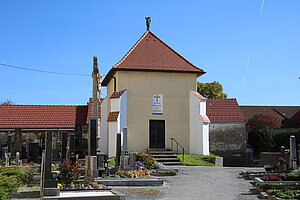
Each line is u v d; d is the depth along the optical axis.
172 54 31.84
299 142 38.47
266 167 21.31
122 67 29.23
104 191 12.73
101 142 31.61
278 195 11.20
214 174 21.22
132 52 31.11
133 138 29.03
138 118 29.31
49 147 11.87
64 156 22.03
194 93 30.09
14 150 30.56
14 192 12.60
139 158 22.72
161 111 29.91
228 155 33.59
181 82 30.55
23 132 31.48
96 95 20.52
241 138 34.19
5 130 31.02
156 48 32.06
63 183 14.04
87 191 12.67
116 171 18.20
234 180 18.72
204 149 29.00
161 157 27.39
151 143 29.44
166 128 29.89
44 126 31.92
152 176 18.62
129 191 14.84
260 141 40.38
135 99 29.42
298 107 53.97
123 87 29.31
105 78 32.47
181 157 27.64
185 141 30.12
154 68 29.77
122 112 28.45
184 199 13.20
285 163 20.72
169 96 30.16
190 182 17.91
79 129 24.66
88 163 16.58
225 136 34.00
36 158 30.23
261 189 14.44
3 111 32.72
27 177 15.21
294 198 10.84
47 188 11.55
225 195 14.15
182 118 30.23
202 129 29.14
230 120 34.25
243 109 50.47
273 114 49.41
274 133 40.25
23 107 33.56
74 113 33.84
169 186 16.50
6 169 16.53
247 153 33.09
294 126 46.38
